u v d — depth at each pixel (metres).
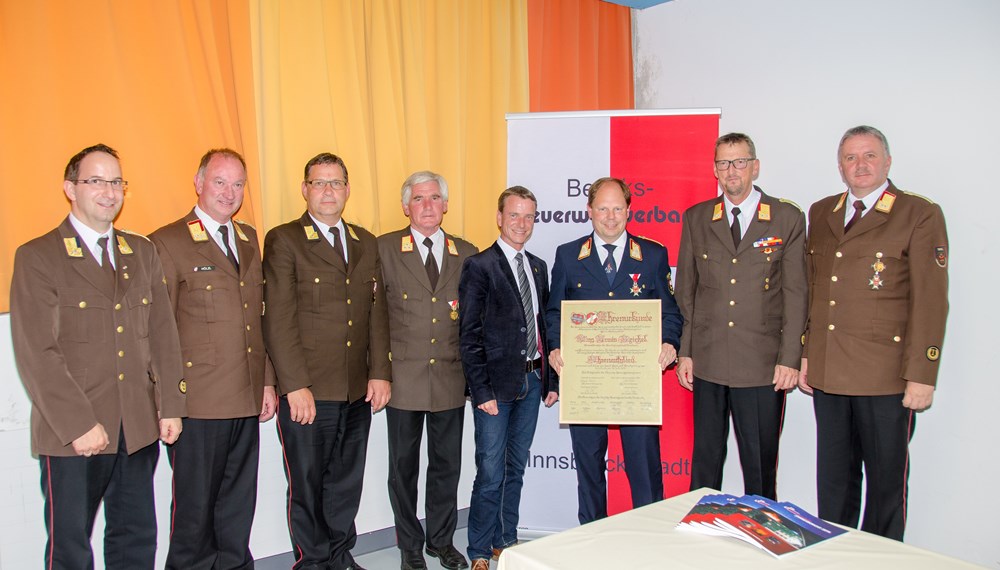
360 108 2.98
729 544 1.49
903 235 2.49
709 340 2.77
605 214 2.66
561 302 2.62
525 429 2.83
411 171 3.19
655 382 2.54
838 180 3.19
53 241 2.04
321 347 2.56
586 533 1.55
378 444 3.14
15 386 2.29
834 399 2.66
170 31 2.52
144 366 2.19
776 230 2.69
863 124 3.08
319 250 2.57
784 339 2.66
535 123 3.11
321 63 2.87
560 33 3.76
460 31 3.36
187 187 2.57
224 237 2.43
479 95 3.46
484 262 2.69
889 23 2.98
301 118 2.85
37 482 2.35
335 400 2.59
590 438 2.76
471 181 3.46
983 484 2.76
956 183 2.80
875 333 2.53
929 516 2.93
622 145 3.06
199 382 2.33
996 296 2.71
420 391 2.74
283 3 2.79
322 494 2.69
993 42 2.69
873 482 2.57
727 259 2.73
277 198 2.80
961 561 1.40
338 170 2.58
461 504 3.42
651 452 2.72
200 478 2.36
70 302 2.02
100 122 2.40
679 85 3.87
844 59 3.14
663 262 2.76
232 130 2.67
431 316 2.75
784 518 1.60
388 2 3.07
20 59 2.27
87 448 1.99
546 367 2.79
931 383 2.40
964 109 2.77
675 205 3.05
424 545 3.12
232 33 2.66
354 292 2.64
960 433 2.82
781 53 3.38
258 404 2.47
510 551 1.45
